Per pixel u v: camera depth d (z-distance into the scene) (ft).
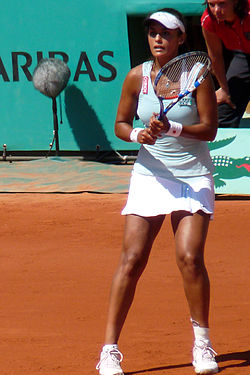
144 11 186.09
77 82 190.90
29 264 92.63
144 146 51.98
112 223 120.47
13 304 72.54
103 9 188.55
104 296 75.66
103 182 159.33
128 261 50.16
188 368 50.98
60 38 189.06
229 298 74.02
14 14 188.44
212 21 120.88
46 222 122.01
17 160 191.52
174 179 50.85
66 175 168.45
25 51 189.37
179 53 52.60
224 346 56.65
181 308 70.13
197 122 50.98
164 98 50.03
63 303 72.84
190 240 49.49
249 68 139.13
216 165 142.31
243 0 114.93
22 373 50.52
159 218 51.52
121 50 190.08
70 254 98.73
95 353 55.36
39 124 192.24
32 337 60.23
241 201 138.10
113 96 191.42
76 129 192.54
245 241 105.81
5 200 143.23
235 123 144.05
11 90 191.42
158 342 58.08
